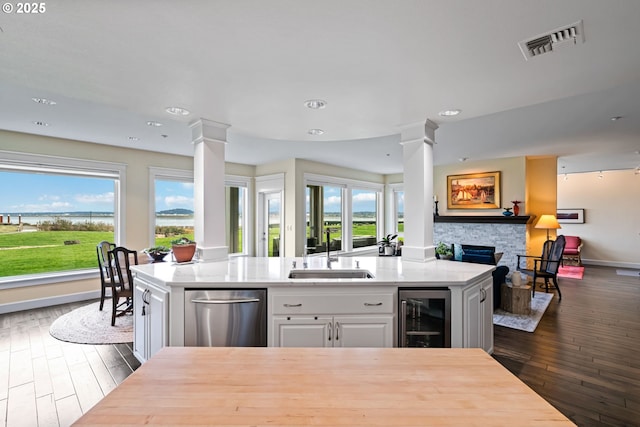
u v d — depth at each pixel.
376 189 8.51
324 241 7.11
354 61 1.87
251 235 7.01
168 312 2.27
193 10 1.39
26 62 1.85
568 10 1.39
